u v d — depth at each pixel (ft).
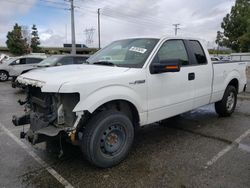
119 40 15.75
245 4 134.31
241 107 23.76
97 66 12.82
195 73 15.15
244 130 16.66
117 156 11.45
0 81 52.47
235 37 137.49
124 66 12.50
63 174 10.98
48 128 10.45
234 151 13.17
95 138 10.57
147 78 12.26
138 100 11.94
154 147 13.76
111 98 10.76
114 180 10.40
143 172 11.00
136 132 16.28
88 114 10.55
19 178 10.67
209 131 16.46
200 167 11.41
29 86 11.94
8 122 19.29
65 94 10.37
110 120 10.90
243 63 20.75
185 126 17.58
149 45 13.34
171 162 11.91
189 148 13.60
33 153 13.15
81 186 10.03
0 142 14.78
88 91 10.14
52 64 34.86
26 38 183.52
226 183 10.05
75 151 13.33
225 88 18.60
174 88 13.78
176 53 14.38
